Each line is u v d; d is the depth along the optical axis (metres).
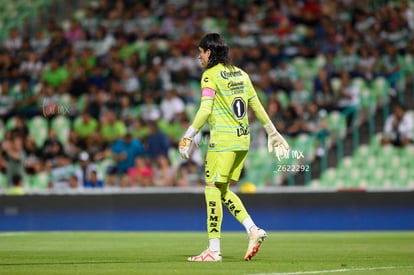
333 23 85.00
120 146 67.69
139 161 65.94
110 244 40.09
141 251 34.19
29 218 62.00
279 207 60.97
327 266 25.86
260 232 27.92
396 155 72.50
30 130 77.94
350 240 44.69
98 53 86.19
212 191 27.95
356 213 60.62
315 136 71.31
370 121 74.88
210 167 27.95
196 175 66.56
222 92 27.81
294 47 83.12
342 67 80.12
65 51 85.75
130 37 86.62
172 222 61.22
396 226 60.41
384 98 76.69
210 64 28.11
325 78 76.44
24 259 28.88
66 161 69.62
